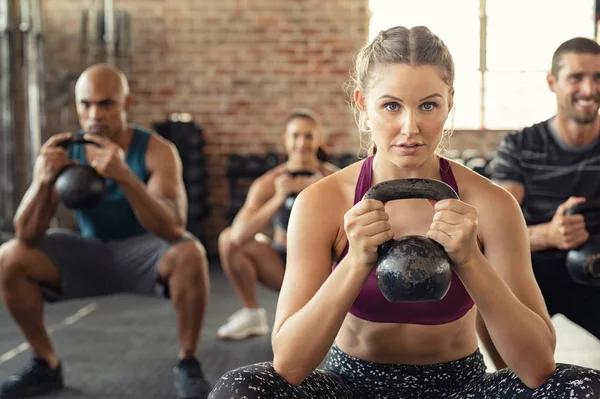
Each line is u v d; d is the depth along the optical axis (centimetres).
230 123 676
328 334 133
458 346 152
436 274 123
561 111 232
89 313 423
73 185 255
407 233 149
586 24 676
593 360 319
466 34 687
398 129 131
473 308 154
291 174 341
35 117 591
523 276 142
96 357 326
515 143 244
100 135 277
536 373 133
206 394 267
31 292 275
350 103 165
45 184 264
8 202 584
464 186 149
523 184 243
